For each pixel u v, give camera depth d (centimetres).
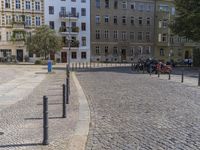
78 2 6506
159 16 7175
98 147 608
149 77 2445
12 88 1678
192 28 3975
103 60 6706
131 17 6950
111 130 740
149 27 7131
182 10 4106
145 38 7106
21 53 6097
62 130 734
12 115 919
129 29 6938
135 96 1329
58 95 1380
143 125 788
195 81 2088
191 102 1159
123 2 6862
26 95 1386
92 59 6631
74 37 6488
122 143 634
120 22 6850
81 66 4656
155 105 1088
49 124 794
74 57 6488
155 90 1552
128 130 739
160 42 7206
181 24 4128
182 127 764
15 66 4297
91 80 2172
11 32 6075
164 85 1802
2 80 2186
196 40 4150
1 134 701
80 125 783
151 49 7169
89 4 6581
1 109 1023
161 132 718
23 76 2572
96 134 705
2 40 6009
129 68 3988
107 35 6756
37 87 1728
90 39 6612
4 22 6012
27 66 4334
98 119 862
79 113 941
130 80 2158
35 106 1078
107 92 1475
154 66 2986
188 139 659
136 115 913
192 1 3988
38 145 616
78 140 649
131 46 6969
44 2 6278
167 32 7250
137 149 593
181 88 1644
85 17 6562
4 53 6034
